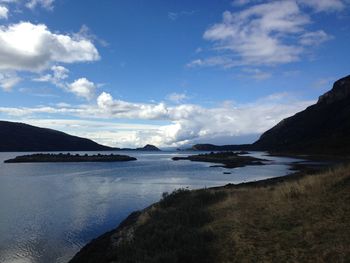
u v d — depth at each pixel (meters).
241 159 105.56
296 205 13.16
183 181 48.59
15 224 23.84
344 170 16.33
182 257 9.91
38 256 17.34
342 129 148.25
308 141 164.62
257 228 11.48
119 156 136.38
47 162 119.25
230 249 10.04
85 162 119.19
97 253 14.63
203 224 13.62
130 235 14.48
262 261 8.86
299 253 8.83
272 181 28.70
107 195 36.88
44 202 32.97
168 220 14.66
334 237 9.34
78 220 24.84
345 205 11.73
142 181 50.44
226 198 18.42
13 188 44.72
